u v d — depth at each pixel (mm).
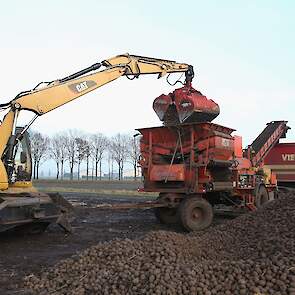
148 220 14852
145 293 5133
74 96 11664
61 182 56344
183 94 12695
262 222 8500
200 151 12344
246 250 6949
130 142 63719
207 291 5043
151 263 5977
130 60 13094
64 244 10047
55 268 6746
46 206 10320
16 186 10453
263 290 4945
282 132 19562
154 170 12773
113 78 12617
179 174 12195
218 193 13789
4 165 10258
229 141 12945
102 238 10867
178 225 13383
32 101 10891
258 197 14609
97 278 5828
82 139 62219
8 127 10500
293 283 4941
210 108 13094
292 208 8711
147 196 27375
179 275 5449
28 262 8141
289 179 19000
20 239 10688
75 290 5629
